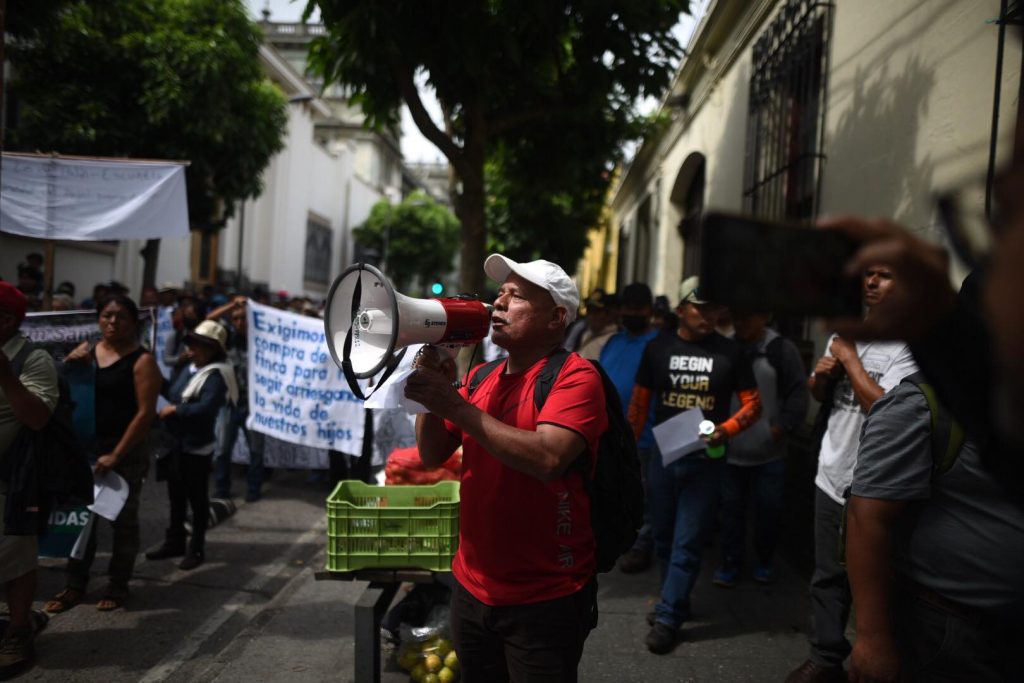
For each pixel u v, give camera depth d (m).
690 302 3.82
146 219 4.74
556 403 1.90
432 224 32.22
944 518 1.61
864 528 1.69
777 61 5.97
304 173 24.30
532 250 14.33
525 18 4.97
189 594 4.21
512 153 7.69
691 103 9.54
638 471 2.18
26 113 8.73
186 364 5.34
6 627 3.55
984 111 3.06
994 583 1.54
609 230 21.39
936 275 0.82
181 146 9.66
